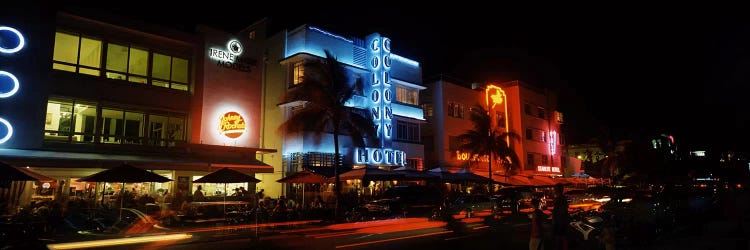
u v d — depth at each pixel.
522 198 29.88
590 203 29.89
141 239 17.14
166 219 19.91
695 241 14.78
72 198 22.70
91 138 24.20
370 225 23.12
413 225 23.23
